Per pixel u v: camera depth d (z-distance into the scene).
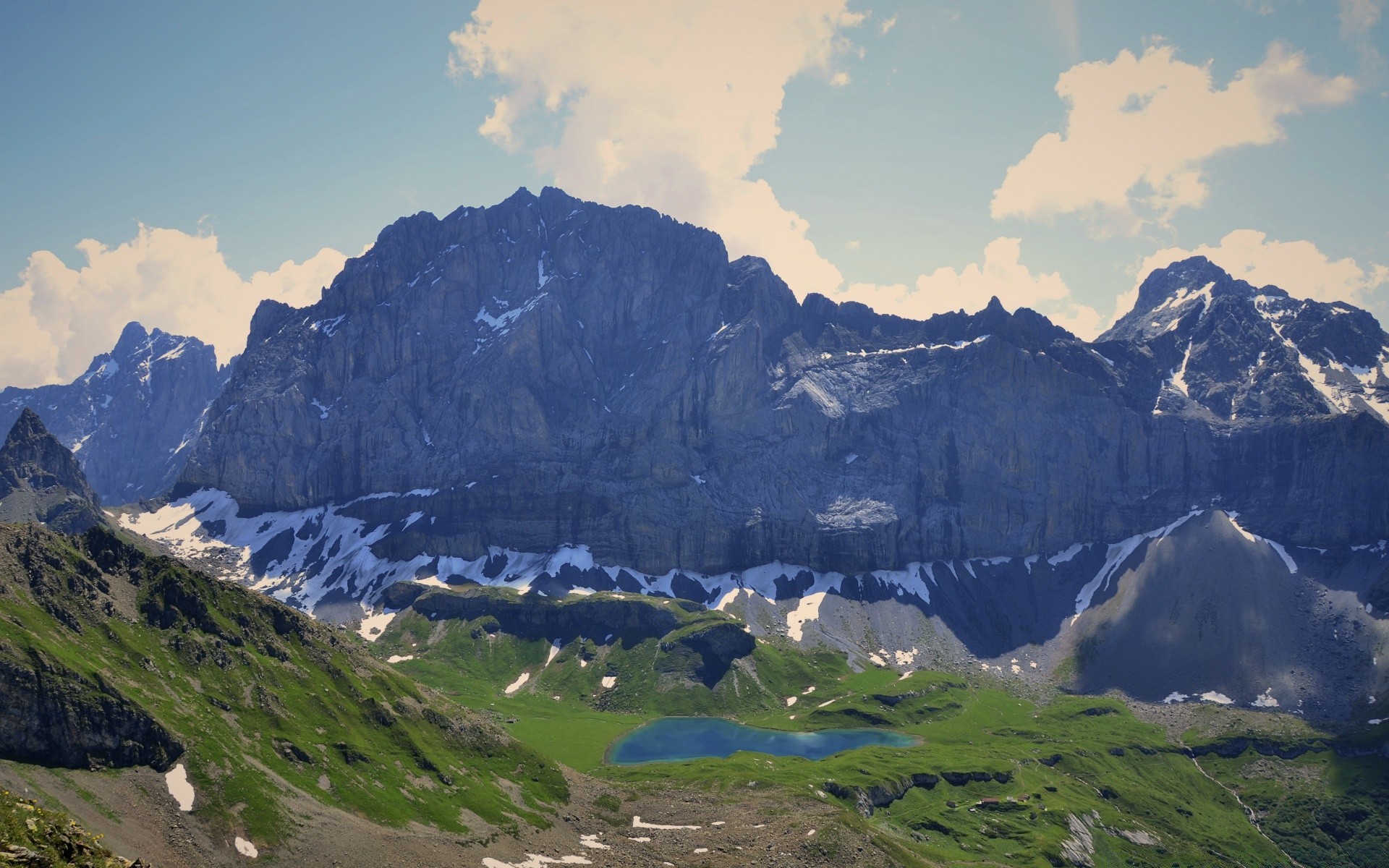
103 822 167.00
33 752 174.38
